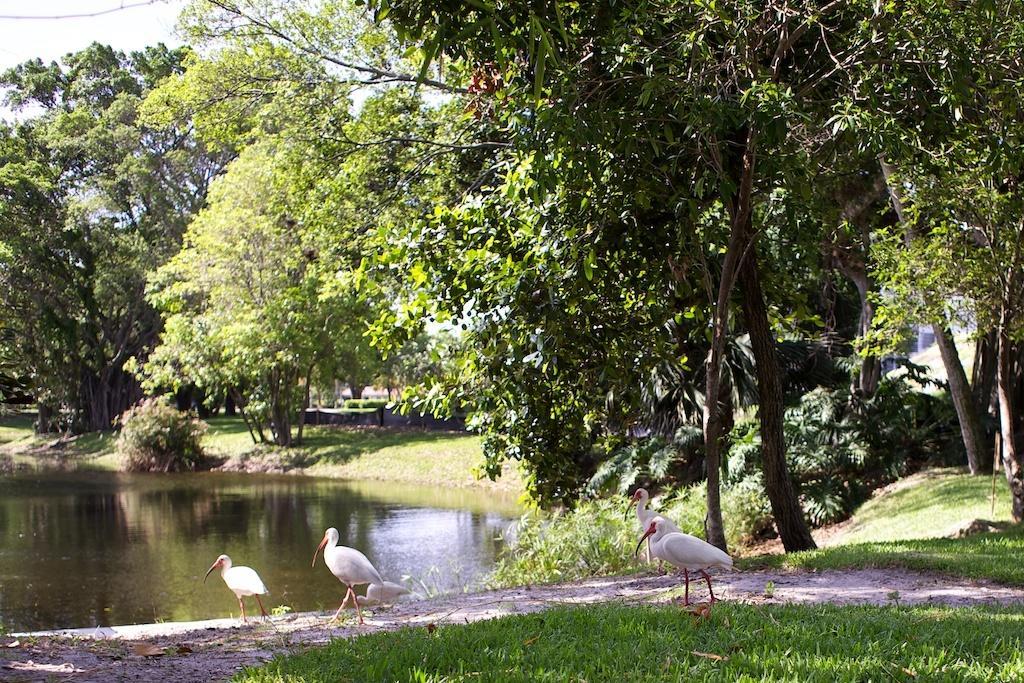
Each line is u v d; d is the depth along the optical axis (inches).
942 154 479.5
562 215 458.6
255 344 1624.0
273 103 911.7
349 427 2212.1
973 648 259.9
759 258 571.5
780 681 224.5
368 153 878.4
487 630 297.9
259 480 1596.9
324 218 879.7
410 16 293.0
